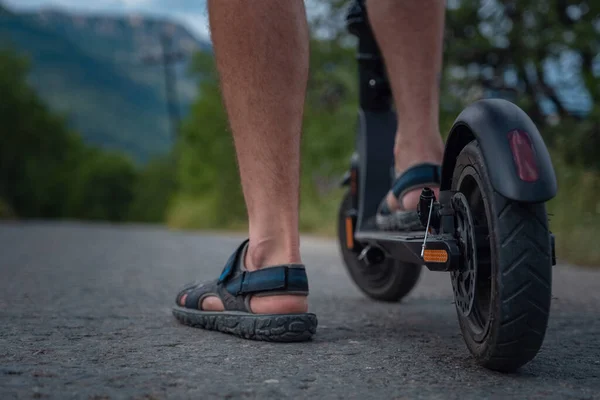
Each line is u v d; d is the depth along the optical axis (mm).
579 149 6027
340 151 10609
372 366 1569
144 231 12516
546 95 6613
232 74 1879
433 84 2146
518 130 1398
